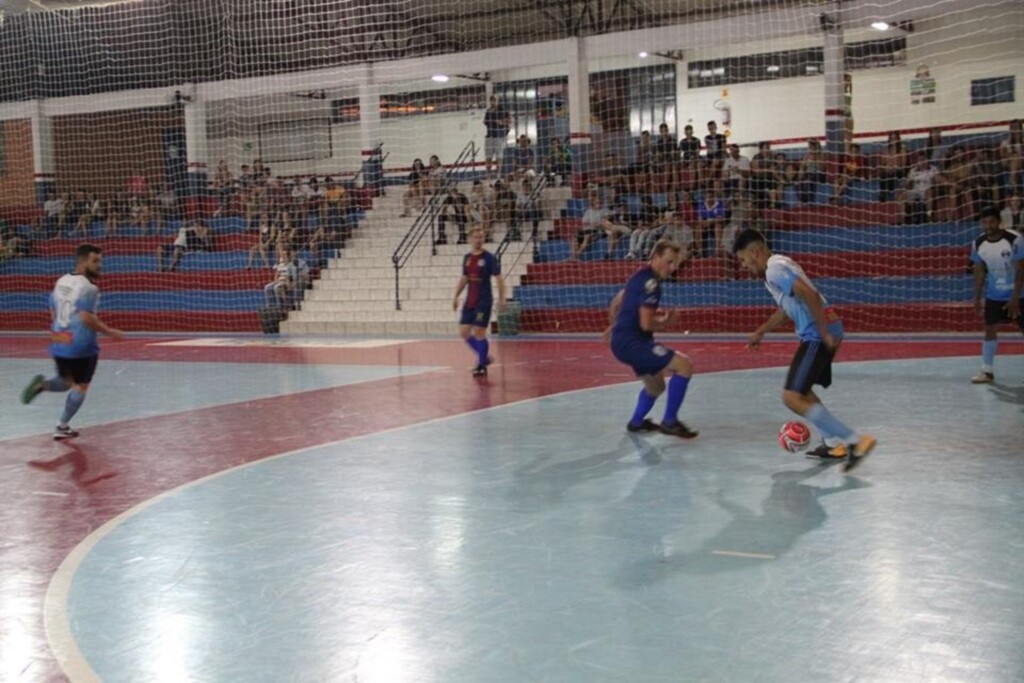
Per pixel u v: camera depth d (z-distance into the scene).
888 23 20.97
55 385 9.15
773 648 3.73
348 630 4.09
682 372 8.05
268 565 5.04
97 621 4.28
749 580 4.55
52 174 31.02
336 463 7.66
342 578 4.79
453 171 27.77
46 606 4.49
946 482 6.38
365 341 19.27
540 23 25.34
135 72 29.39
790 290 6.72
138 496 6.74
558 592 4.47
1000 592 4.28
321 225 24.91
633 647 3.79
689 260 19.64
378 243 24.33
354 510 6.15
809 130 26.12
